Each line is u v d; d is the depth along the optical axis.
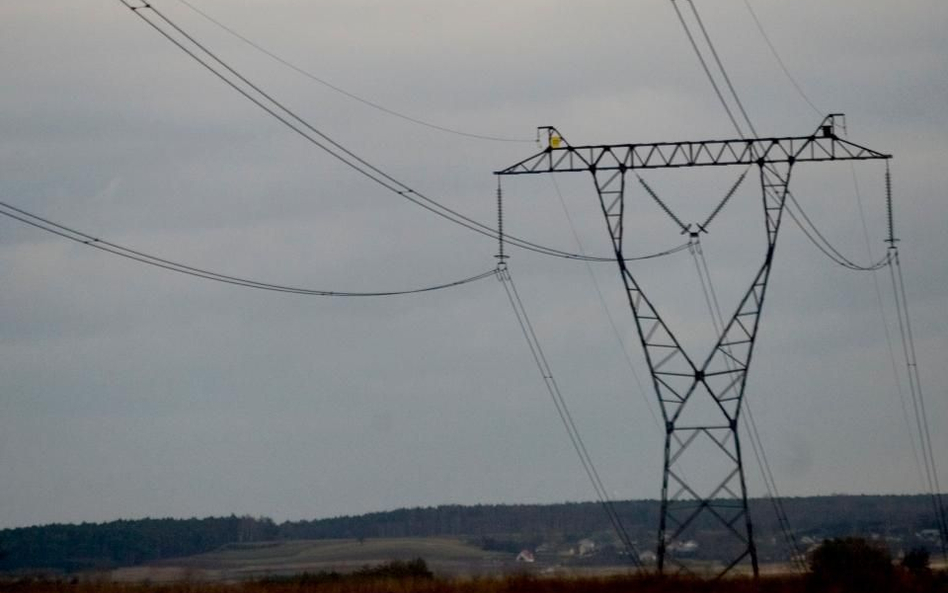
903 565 192.62
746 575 185.88
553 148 180.88
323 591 178.00
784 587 174.25
